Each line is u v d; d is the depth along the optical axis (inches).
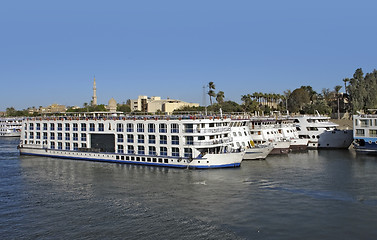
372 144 3624.5
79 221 1628.9
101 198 1975.9
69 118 3604.8
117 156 3147.1
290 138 4057.6
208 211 1732.3
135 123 3041.3
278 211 1721.2
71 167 2945.4
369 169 2755.9
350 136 4180.6
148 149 2979.8
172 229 1517.0
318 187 2169.0
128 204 1859.0
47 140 3671.3
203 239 1414.9
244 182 2301.9
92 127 3336.6
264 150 3260.3
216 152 2861.7
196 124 2736.2
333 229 1493.6
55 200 1955.0
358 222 1566.2
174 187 2183.8
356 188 2137.1
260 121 3772.1
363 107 6023.6
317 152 3941.9
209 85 5954.7
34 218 1678.2
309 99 7696.9
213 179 2385.6
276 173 2593.5
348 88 6412.4
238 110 6343.5
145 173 2613.2
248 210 1739.7
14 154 3912.4
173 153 2844.5
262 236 1433.3
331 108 7180.1
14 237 1464.1
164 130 2876.5
